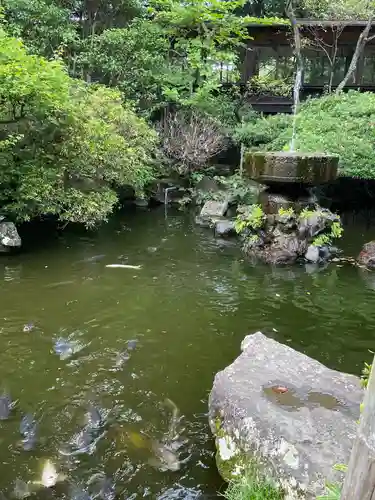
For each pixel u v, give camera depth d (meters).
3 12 11.72
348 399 3.02
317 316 5.77
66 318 5.46
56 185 8.49
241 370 3.35
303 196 8.55
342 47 15.98
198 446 3.29
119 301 6.09
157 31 13.87
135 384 4.12
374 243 8.20
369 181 13.33
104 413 3.67
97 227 10.30
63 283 6.68
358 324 5.56
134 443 3.31
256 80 15.91
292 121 12.52
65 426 3.50
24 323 5.27
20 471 3.01
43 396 3.88
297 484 2.40
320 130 11.38
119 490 2.87
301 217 8.30
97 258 8.02
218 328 5.35
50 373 4.25
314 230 8.27
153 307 5.93
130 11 15.42
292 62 16.39
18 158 8.23
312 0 15.88
